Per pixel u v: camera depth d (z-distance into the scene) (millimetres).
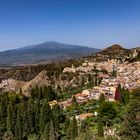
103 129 88188
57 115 119062
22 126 114875
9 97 156875
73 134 92688
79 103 162875
